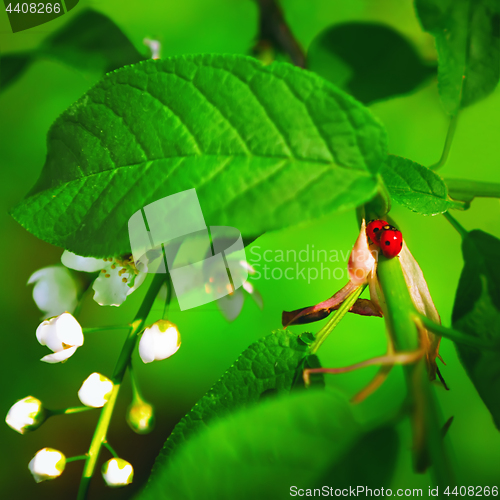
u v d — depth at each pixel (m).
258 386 0.21
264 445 0.19
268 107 0.19
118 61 0.26
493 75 0.24
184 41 0.30
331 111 0.19
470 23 0.24
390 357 0.19
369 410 0.20
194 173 0.20
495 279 0.22
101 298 0.24
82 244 0.20
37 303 0.24
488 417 0.31
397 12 0.28
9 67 0.26
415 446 0.19
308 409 0.20
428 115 0.33
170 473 0.19
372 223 0.21
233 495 0.19
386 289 0.20
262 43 0.28
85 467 0.23
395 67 0.26
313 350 0.21
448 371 0.32
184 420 0.21
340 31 0.26
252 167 0.19
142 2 0.29
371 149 0.19
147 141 0.20
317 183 0.19
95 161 0.20
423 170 0.21
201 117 0.20
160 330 0.23
